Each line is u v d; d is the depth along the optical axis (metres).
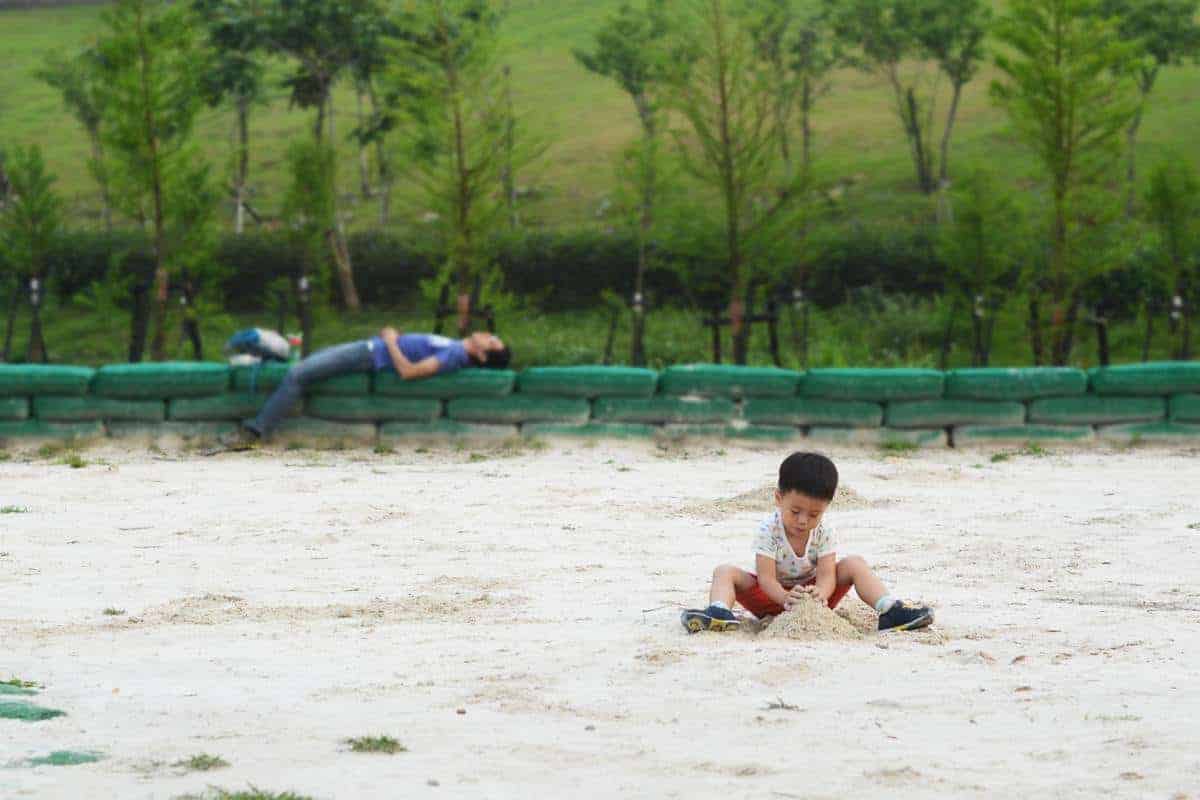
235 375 35.81
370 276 92.00
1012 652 14.76
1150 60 92.62
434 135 59.28
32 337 53.19
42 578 19.91
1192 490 28.39
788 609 15.86
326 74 95.19
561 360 72.75
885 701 12.67
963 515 25.25
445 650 15.19
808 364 59.97
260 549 22.22
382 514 25.59
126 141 57.19
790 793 10.12
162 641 15.84
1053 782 10.31
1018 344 69.81
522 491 28.48
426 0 58.88
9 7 183.38
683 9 61.56
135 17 57.19
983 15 102.88
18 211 77.12
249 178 117.81
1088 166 56.00
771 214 58.88
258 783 10.36
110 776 10.55
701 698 12.90
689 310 84.62
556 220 100.75
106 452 34.53
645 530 23.94
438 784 10.33
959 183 70.25
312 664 14.58
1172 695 12.83
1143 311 74.50
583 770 10.70
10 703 12.84
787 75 93.25
